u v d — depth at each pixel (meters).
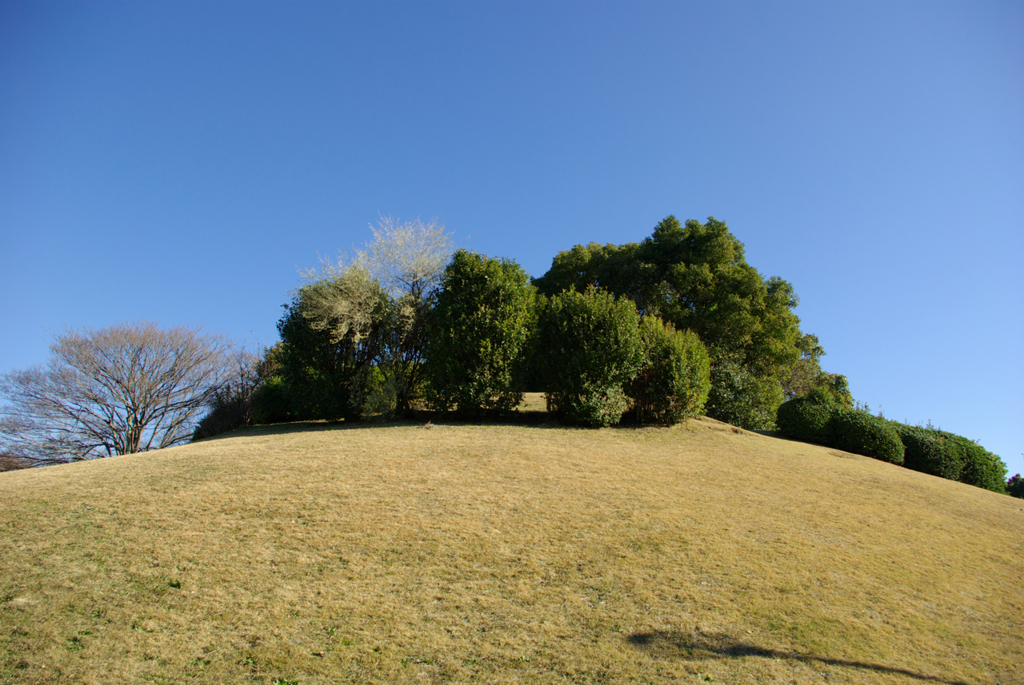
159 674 4.28
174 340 21.27
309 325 15.80
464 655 4.70
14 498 7.94
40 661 4.35
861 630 5.56
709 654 4.86
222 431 19.28
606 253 32.69
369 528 7.30
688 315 26.09
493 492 8.90
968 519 10.36
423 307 16.62
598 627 5.24
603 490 9.31
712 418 18.62
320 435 13.37
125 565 6.00
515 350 14.93
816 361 32.75
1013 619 6.40
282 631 4.96
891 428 16.61
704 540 7.51
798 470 12.07
